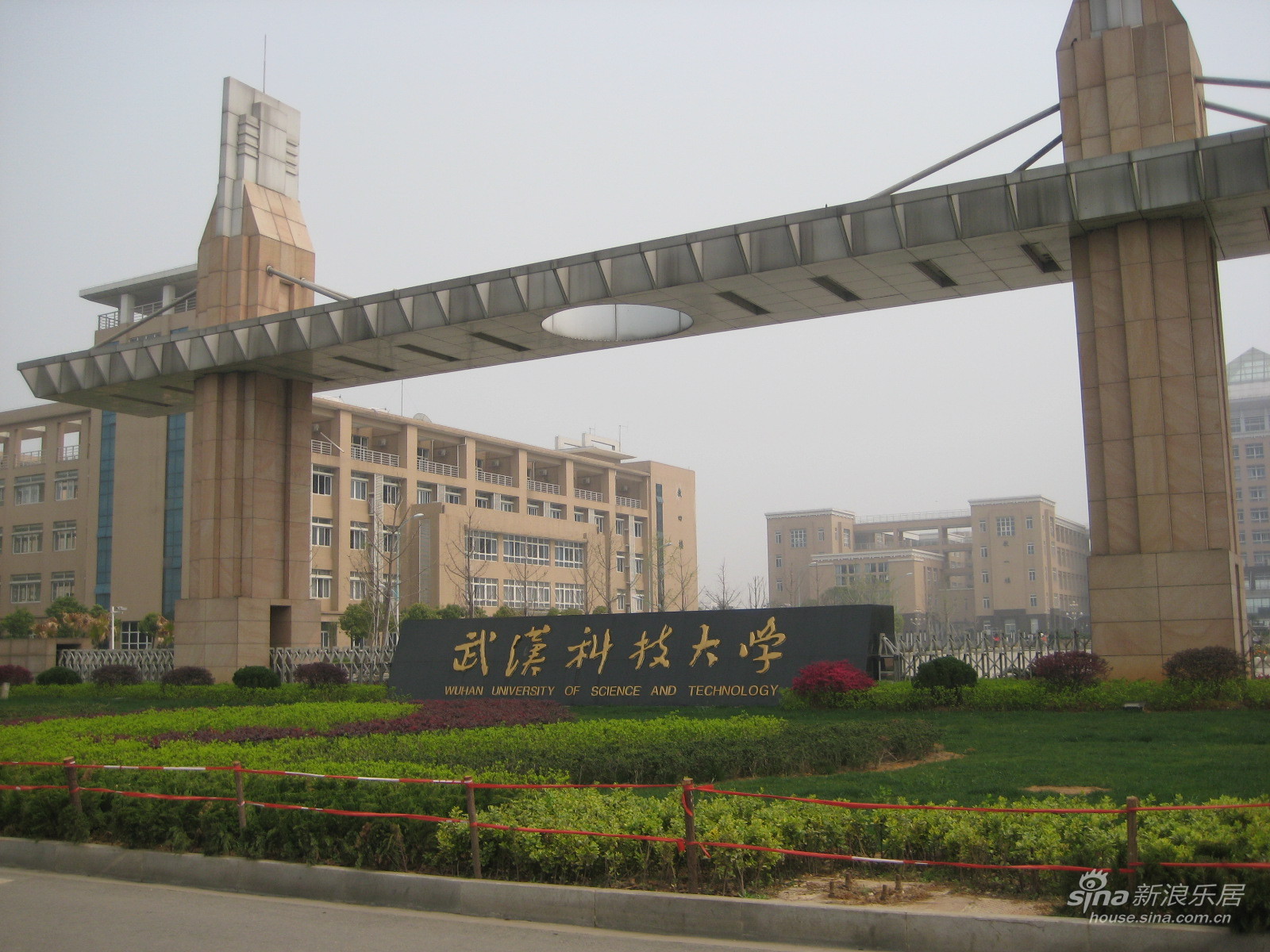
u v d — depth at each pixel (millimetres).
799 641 20828
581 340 25047
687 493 86062
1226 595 17641
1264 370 107562
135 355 28250
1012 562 98938
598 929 7043
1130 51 19047
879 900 6875
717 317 23703
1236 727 14531
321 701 24047
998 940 6203
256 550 27297
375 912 7609
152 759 11984
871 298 22516
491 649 23391
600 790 10750
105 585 56938
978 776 11141
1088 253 19203
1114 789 9953
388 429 60844
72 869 9266
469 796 7750
